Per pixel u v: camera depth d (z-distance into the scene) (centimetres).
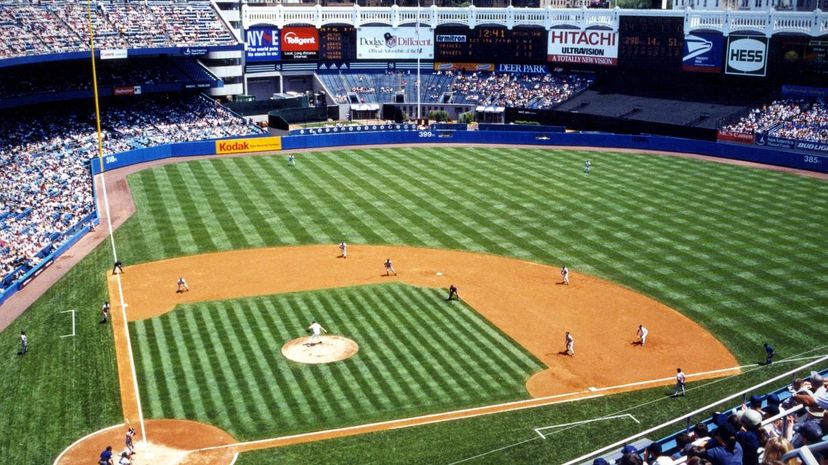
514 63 14750
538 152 11756
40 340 5528
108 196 9181
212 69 13700
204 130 12069
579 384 4903
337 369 5059
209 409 4591
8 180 8969
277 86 15038
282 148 11956
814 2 15125
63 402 4694
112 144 10925
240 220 8344
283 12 14462
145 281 6631
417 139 12594
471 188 9600
